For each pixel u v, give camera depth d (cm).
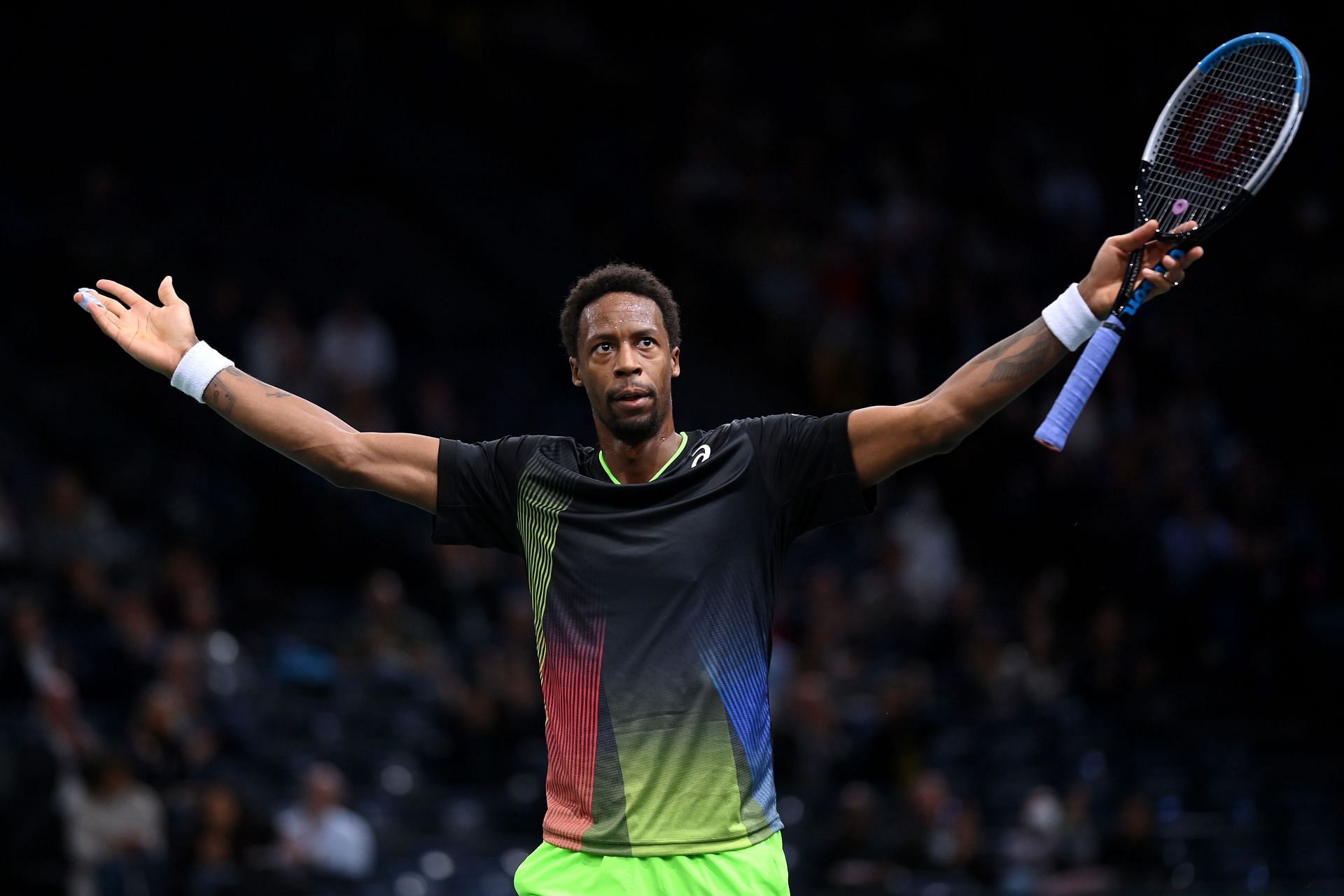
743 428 1587
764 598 1539
